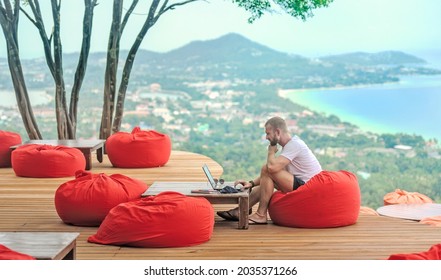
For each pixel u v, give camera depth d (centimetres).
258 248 591
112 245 602
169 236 591
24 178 988
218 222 700
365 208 801
